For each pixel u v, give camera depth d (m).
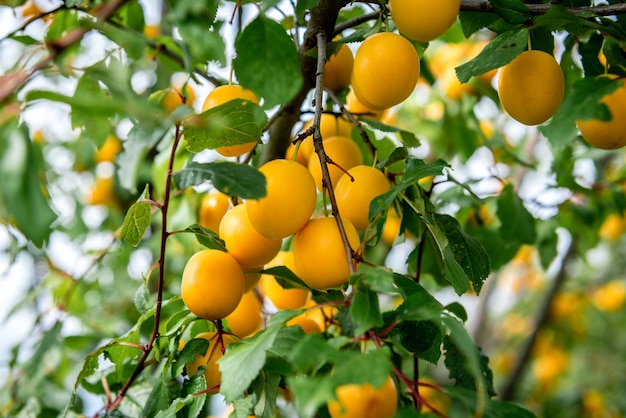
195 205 0.63
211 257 0.47
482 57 0.47
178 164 0.62
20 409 0.65
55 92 0.38
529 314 1.18
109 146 0.79
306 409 0.37
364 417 0.41
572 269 1.17
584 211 0.74
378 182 0.48
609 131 0.47
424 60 0.66
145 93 0.66
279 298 0.52
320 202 0.57
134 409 0.53
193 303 0.47
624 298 1.16
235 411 0.45
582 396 1.17
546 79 0.47
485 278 0.52
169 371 0.52
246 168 0.43
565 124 0.42
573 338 1.14
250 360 0.41
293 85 0.43
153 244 0.71
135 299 0.50
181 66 0.59
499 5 0.46
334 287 0.46
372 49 0.48
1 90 0.40
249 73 0.43
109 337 0.69
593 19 0.47
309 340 0.39
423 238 0.53
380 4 0.49
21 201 0.39
